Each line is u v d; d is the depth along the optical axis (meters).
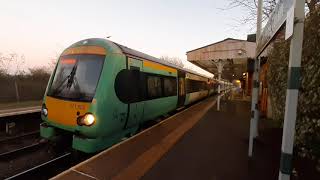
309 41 3.55
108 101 5.29
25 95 24.47
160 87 8.81
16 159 6.67
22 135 9.06
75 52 6.01
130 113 6.27
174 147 5.85
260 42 4.82
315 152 3.51
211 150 5.61
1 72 24.48
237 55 15.06
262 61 11.70
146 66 7.48
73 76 5.67
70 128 5.32
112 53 5.70
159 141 6.21
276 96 6.32
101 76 5.36
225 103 19.75
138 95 6.75
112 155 4.82
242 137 6.98
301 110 3.76
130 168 4.27
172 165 4.55
